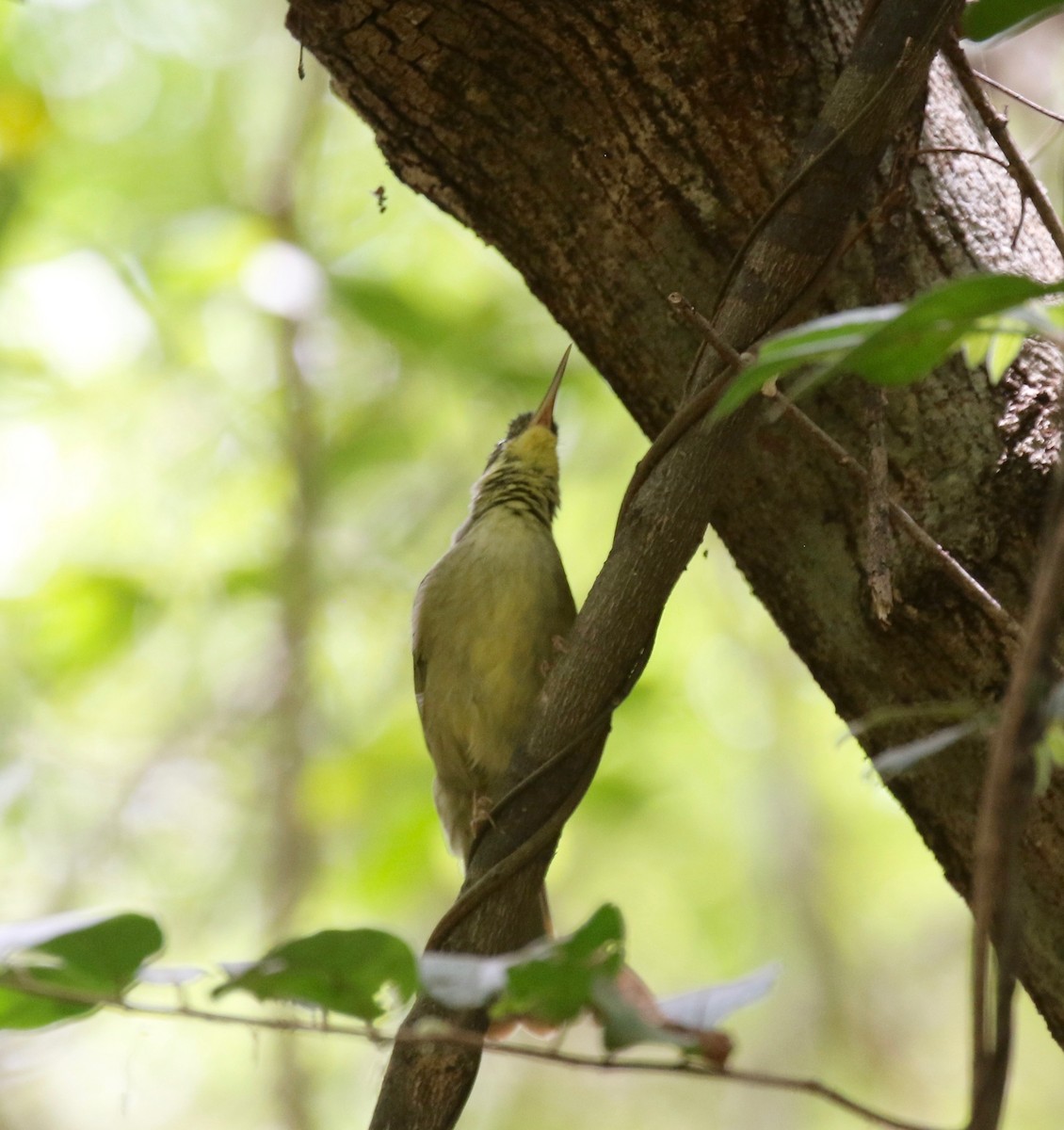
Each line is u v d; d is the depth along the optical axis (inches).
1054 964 180.7
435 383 534.0
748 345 177.6
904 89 173.8
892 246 191.2
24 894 526.0
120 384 539.2
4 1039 505.0
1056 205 233.6
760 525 203.9
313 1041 528.4
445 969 115.7
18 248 488.7
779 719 572.4
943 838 196.7
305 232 521.0
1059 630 151.9
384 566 544.1
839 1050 607.2
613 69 197.3
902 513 171.2
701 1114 631.8
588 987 116.9
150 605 506.0
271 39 550.6
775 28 194.7
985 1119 109.9
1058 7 149.6
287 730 488.7
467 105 203.8
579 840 545.6
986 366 189.8
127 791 517.3
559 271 213.0
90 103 534.0
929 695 190.5
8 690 520.1
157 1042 588.4
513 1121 637.3
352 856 489.4
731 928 607.8
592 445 530.0
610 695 180.4
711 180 199.2
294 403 504.7
